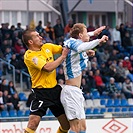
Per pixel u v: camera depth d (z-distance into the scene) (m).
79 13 54.44
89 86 37.31
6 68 37.25
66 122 15.62
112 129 26.17
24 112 34.12
